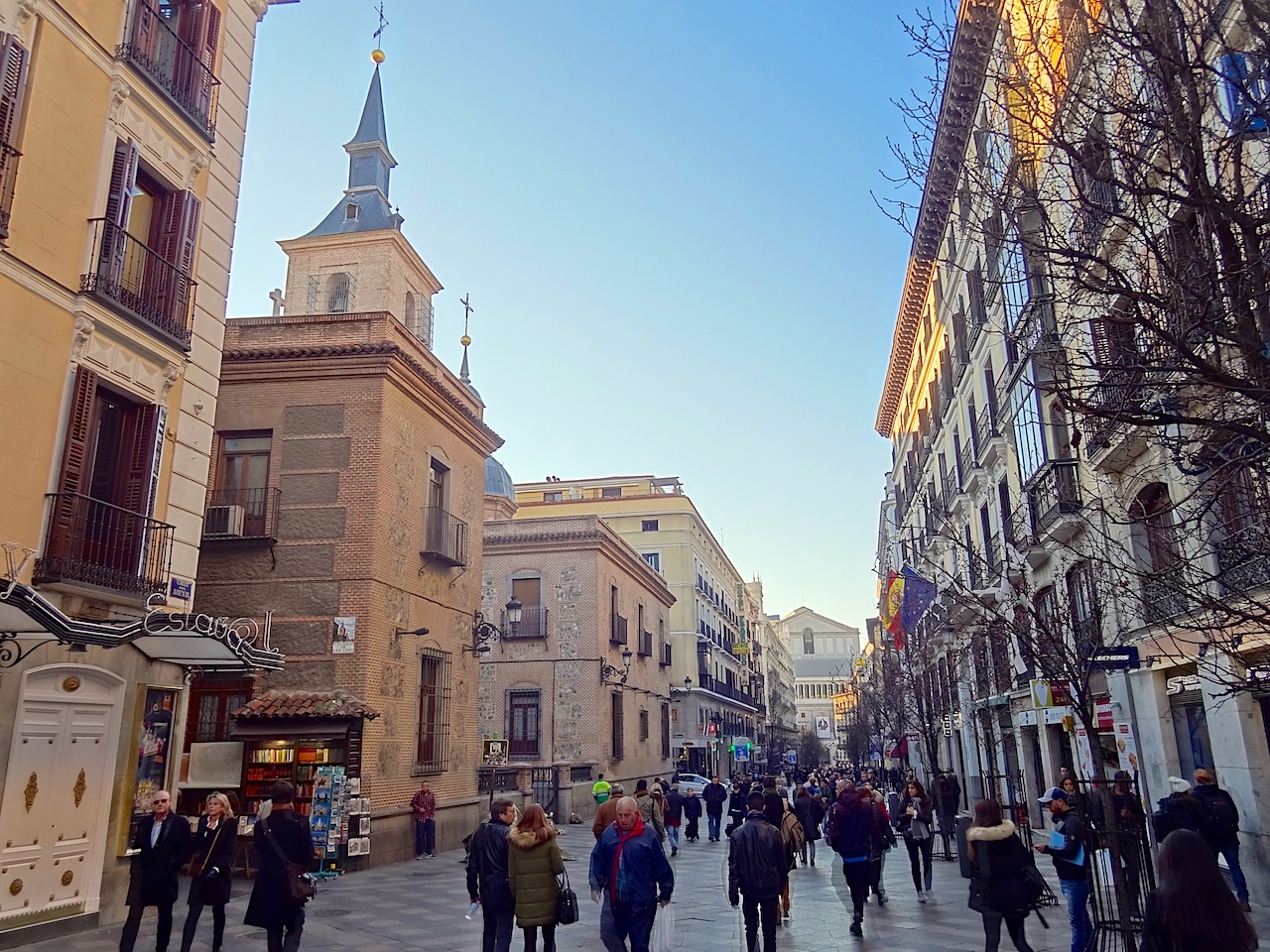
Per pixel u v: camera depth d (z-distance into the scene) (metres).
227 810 9.41
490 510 45.16
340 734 17.33
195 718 18.88
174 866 8.92
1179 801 11.20
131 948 8.67
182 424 13.80
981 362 24.73
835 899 14.37
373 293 27.83
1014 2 7.61
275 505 19.73
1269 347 5.48
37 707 10.95
